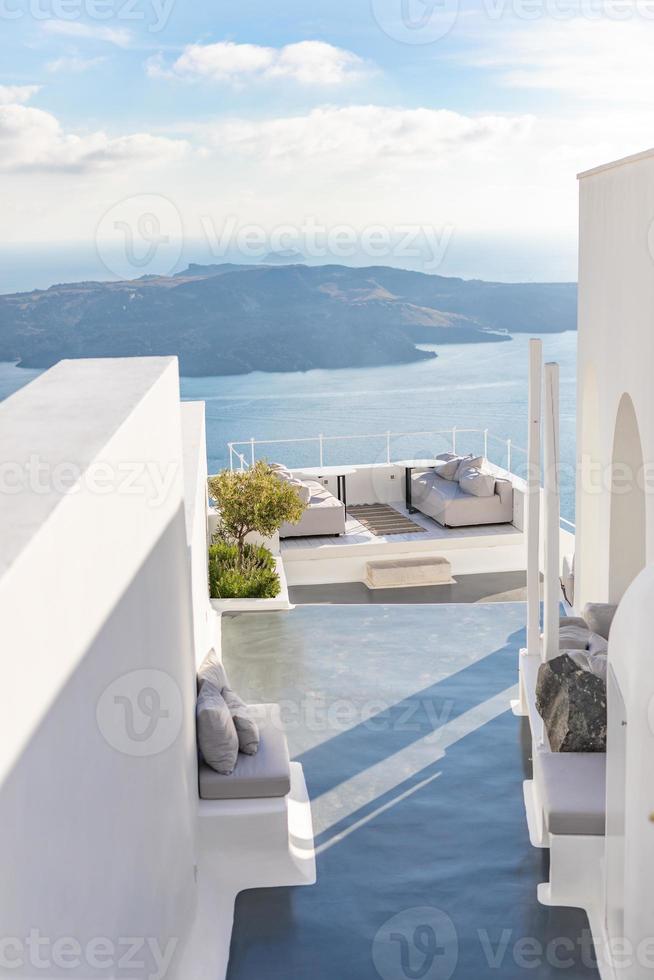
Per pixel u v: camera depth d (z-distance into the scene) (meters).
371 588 13.85
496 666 10.81
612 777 6.00
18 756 2.81
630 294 9.24
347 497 17.42
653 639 5.22
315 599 13.41
